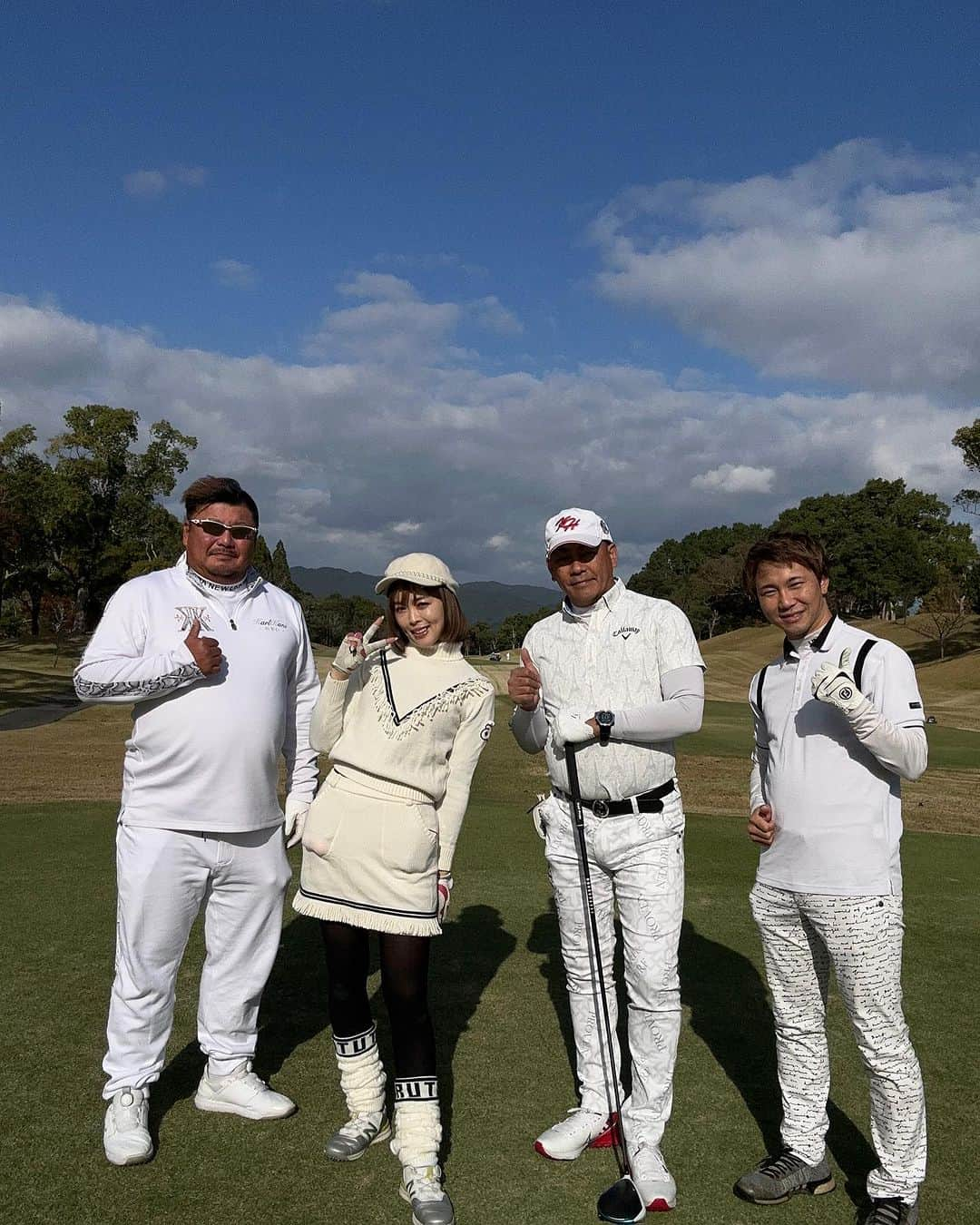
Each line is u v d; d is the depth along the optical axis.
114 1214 2.70
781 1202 2.88
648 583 126.94
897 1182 2.74
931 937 5.38
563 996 4.41
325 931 3.14
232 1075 3.34
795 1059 2.99
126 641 3.30
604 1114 3.23
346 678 3.15
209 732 3.20
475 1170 3.02
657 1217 2.80
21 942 4.84
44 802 9.39
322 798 3.15
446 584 3.19
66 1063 3.57
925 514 93.75
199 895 3.28
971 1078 3.65
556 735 3.20
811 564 2.91
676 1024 3.09
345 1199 2.82
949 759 17.09
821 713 2.86
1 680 35.03
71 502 57.34
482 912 5.72
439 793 3.14
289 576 101.81
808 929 2.94
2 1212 2.69
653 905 3.09
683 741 18.23
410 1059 2.97
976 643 61.56
